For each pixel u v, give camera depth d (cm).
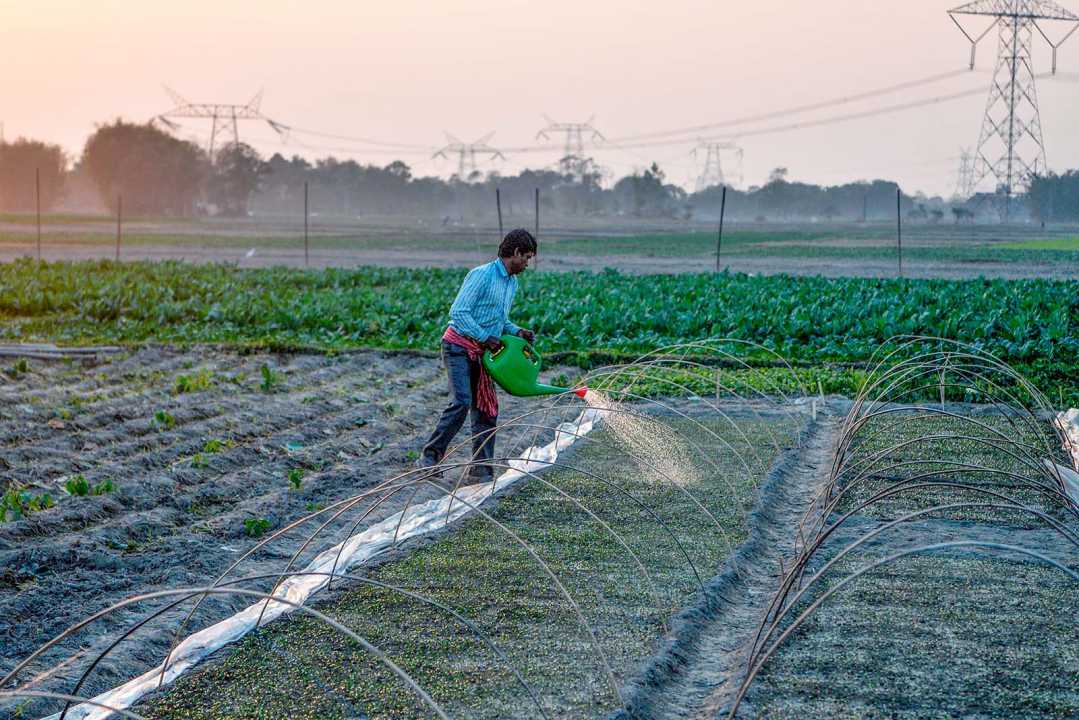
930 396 1103
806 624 477
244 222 10006
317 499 751
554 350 1513
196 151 12612
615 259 4353
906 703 395
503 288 757
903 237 6762
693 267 3806
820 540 429
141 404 1061
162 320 1800
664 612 493
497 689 411
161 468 832
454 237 6706
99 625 512
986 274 3247
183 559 612
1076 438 853
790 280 2430
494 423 782
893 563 561
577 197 17188
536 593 521
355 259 4222
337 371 1334
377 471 830
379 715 391
